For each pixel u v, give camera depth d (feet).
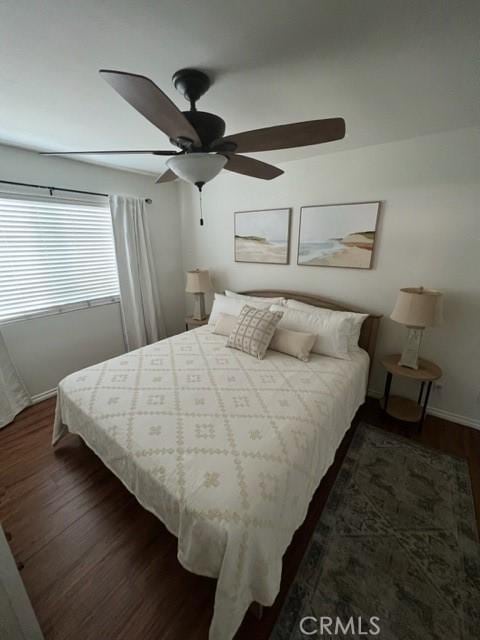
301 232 8.96
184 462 3.88
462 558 4.32
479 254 6.55
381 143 7.15
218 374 6.33
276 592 3.46
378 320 7.89
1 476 5.91
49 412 8.20
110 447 4.60
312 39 3.46
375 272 7.98
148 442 4.30
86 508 5.17
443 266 7.02
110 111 5.40
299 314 7.93
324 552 4.41
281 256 9.61
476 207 6.40
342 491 5.51
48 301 8.79
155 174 10.75
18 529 4.80
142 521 4.92
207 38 3.42
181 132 3.62
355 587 3.95
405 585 3.97
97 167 9.32
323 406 5.27
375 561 4.28
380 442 6.85
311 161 8.34
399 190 7.20
